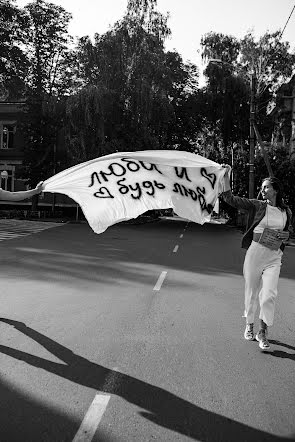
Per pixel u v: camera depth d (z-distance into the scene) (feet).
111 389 13.87
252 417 12.34
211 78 127.95
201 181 18.39
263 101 138.41
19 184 141.18
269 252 18.06
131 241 63.52
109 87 106.52
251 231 18.37
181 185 18.39
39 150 117.08
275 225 17.99
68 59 121.39
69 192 18.06
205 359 16.69
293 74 130.62
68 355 16.70
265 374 15.37
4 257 42.80
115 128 106.42
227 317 22.75
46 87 121.29
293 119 122.21
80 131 105.09
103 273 35.24
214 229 98.37
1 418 11.91
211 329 20.56
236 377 15.06
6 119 141.28
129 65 107.45
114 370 15.39
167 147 132.16
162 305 24.98
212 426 11.82
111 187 18.20
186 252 51.83
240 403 13.15
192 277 34.58
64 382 14.26
